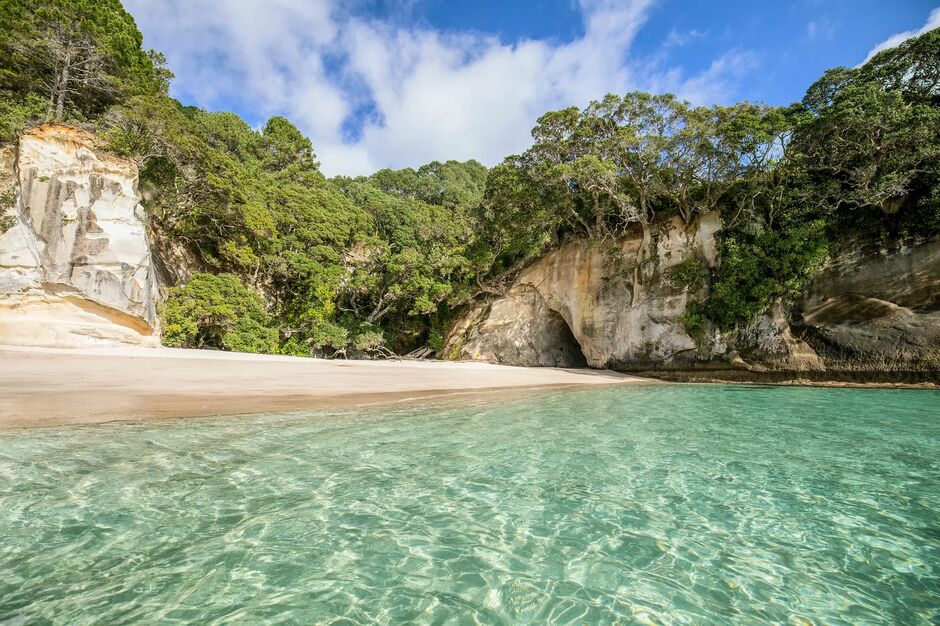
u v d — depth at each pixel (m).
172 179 26.03
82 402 9.24
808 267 18.72
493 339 33.06
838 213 18.88
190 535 4.05
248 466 5.95
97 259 19.27
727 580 3.56
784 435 8.65
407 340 37.28
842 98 17.80
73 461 5.80
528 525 4.47
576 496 5.27
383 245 34.06
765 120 19.58
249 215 26.98
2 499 4.59
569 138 24.27
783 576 3.63
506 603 3.19
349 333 31.52
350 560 3.72
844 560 3.89
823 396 15.10
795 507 5.02
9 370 12.43
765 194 20.27
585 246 28.42
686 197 22.50
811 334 19.06
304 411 10.04
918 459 6.96
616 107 23.02
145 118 21.47
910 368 17.06
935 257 16.73
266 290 31.80
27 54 20.56
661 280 23.78
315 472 5.84
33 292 17.94
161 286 24.17
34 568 3.42
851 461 6.84
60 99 21.03
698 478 5.97
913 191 17.28
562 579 3.53
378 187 53.38
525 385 18.31
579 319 28.39
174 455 6.25
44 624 2.77
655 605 3.20
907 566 3.79
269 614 2.98
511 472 6.11
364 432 8.19
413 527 4.37
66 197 18.97
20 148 18.53
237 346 24.81
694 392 16.52
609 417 10.63
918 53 17.75
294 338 29.52
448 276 34.06
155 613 2.95
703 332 21.67
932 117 15.86
